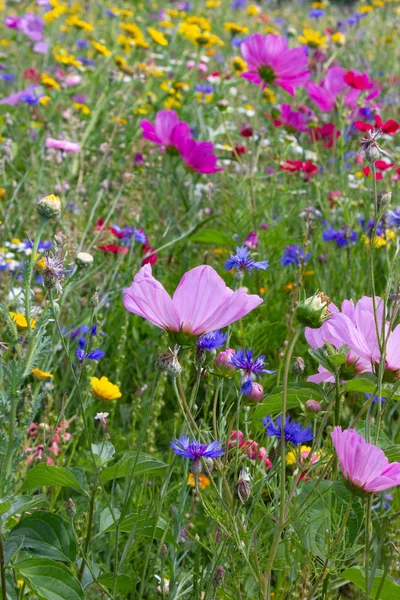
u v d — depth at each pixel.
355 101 2.37
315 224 2.25
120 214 2.27
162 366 1.25
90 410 1.68
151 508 1.33
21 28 3.56
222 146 2.72
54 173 2.33
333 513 1.30
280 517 1.26
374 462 1.20
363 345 1.26
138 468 1.33
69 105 3.14
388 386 1.35
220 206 2.43
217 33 4.93
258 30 5.28
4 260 1.88
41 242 2.00
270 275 2.11
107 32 4.35
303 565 1.35
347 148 2.52
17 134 2.91
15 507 1.29
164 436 1.75
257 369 1.31
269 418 1.33
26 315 1.27
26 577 1.27
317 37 3.29
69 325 1.81
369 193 2.28
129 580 1.33
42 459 1.40
